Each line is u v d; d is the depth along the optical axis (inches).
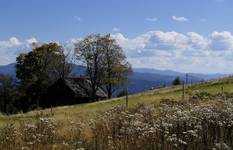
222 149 535.2
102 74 3932.1
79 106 2346.2
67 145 600.7
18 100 4210.1
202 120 663.1
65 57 4215.1
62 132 718.5
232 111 738.8
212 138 571.2
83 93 3895.2
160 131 603.2
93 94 3917.3
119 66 3941.9
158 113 863.1
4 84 4180.6
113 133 676.1
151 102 1530.5
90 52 3959.2
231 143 561.0
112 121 770.8
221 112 726.5
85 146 595.5
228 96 1412.4
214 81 2588.6
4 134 675.4
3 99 4163.4
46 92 3951.8
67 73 4220.0
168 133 596.7
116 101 2363.4
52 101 3914.9
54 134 700.7
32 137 665.0
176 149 546.3
